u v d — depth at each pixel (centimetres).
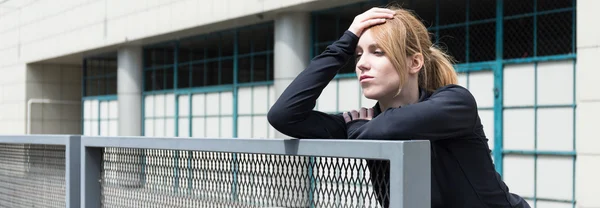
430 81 188
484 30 901
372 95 176
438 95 172
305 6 1075
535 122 831
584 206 716
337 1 1030
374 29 177
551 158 815
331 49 185
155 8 1456
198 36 1461
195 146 220
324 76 184
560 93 805
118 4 1595
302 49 1133
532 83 834
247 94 1334
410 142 147
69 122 2197
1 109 2245
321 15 1127
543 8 830
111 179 289
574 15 790
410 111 166
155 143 245
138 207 268
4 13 2212
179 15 1378
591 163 712
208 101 1457
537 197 830
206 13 1292
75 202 304
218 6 1257
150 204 259
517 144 852
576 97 785
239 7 1196
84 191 294
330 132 192
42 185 345
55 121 2167
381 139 167
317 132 188
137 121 1644
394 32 175
